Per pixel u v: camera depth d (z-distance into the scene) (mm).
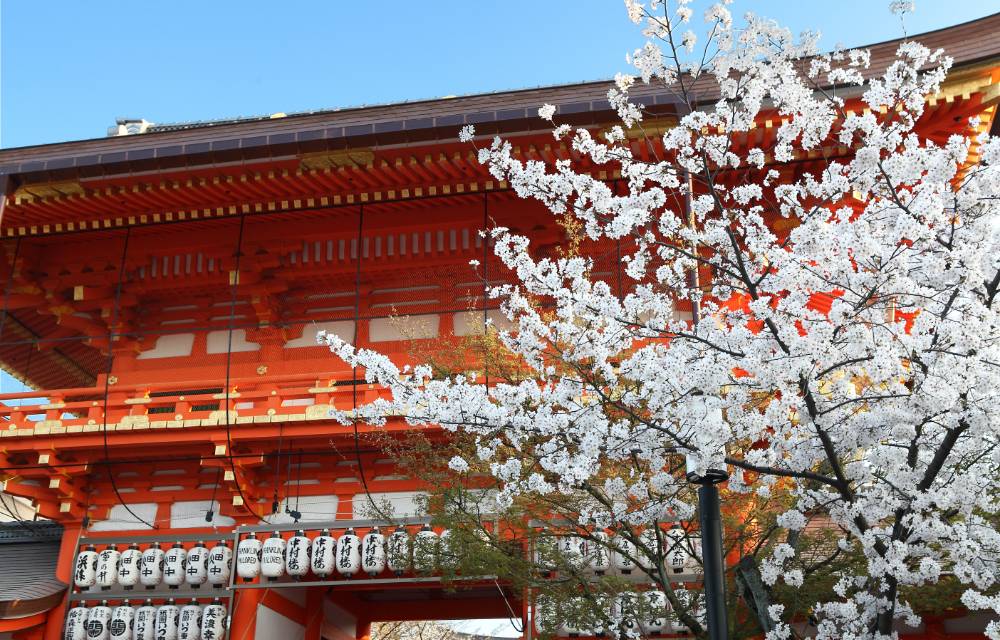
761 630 13914
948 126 18953
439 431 20031
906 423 9938
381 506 20906
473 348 19172
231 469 21484
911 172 9930
